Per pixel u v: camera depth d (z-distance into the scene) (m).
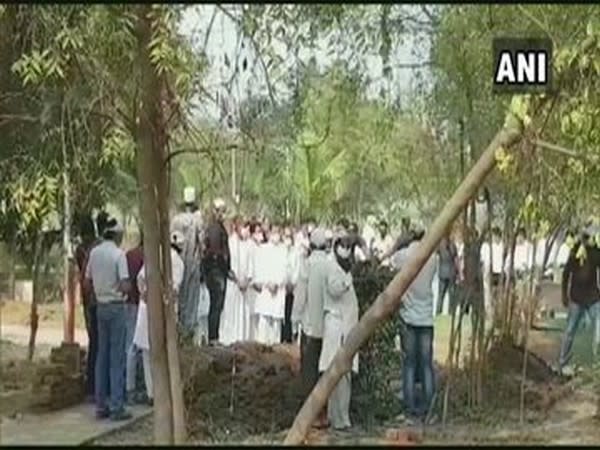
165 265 8.54
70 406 11.22
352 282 10.58
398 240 12.35
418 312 10.88
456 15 9.45
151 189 8.21
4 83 8.15
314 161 13.41
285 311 15.77
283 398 10.87
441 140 12.12
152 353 8.48
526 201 8.47
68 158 7.95
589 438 10.06
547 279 16.38
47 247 13.38
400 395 10.93
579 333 14.59
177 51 7.06
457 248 12.29
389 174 13.64
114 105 7.68
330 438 9.79
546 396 11.90
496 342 13.05
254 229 15.92
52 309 17.06
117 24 7.02
